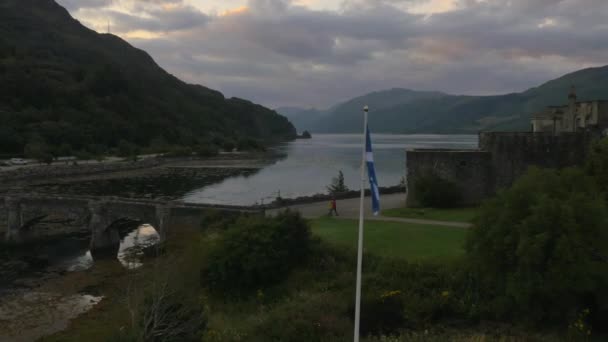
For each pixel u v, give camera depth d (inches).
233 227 1320.1
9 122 5595.5
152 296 877.2
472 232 959.6
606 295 800.3
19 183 3969.0
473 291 938.7
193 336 832.3
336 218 1619.1
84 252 1877.5
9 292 1433.3
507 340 782.5
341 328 856.9
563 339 773.3
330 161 6279.5
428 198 1747.0
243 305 1134.4
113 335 875.4
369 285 1011.3
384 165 5433.1
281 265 1213.7
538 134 1672.0
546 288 796.6
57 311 1283.2
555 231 816.3
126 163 5295.3
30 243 2018.9
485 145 1786.4
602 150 1218.0
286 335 851.4
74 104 7022.6
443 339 780.6
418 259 1087.0
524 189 919.7
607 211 887.7
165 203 1872.5
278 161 6289.4
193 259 1316.4
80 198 2043.6
